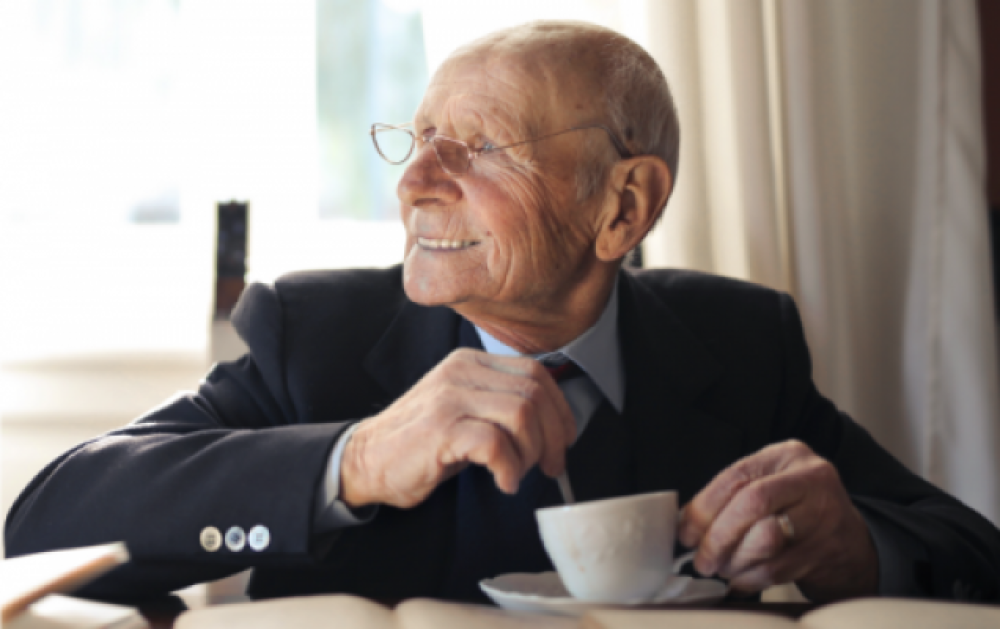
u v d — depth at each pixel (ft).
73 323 5.86
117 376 5.82
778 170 5.67
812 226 5.40
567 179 3.13
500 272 3.08
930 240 5.59
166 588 2.41
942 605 1.69
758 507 2.23
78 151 6.08
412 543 2.99
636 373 3.43
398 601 1.90
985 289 5.57
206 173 6.01
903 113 5.68
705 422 3.41
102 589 2.26
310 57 6.13
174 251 6.00
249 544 2.36
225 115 6.03
